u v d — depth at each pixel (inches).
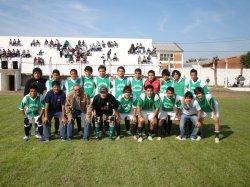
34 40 1286.9
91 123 302.5
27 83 304.2
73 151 236.4
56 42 1284.4
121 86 322.3
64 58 1246.9
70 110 277.3
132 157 221.1
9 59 1228.5
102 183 171.0
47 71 1175.0
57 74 292.2
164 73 327.0
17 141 268.5
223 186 168.7
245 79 1480.1
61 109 284.4
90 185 168.1
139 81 328.8
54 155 224.2
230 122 384.5
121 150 241.0
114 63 1252.5
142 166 200.7
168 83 327.3
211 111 288.5
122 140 279.3
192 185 169.5
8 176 179.9
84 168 195.5
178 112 293.7
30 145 254.4
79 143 264.4
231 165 204.4
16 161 208.8
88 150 239.9
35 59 1194.6
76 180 174.9
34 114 278.4
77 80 319.3
